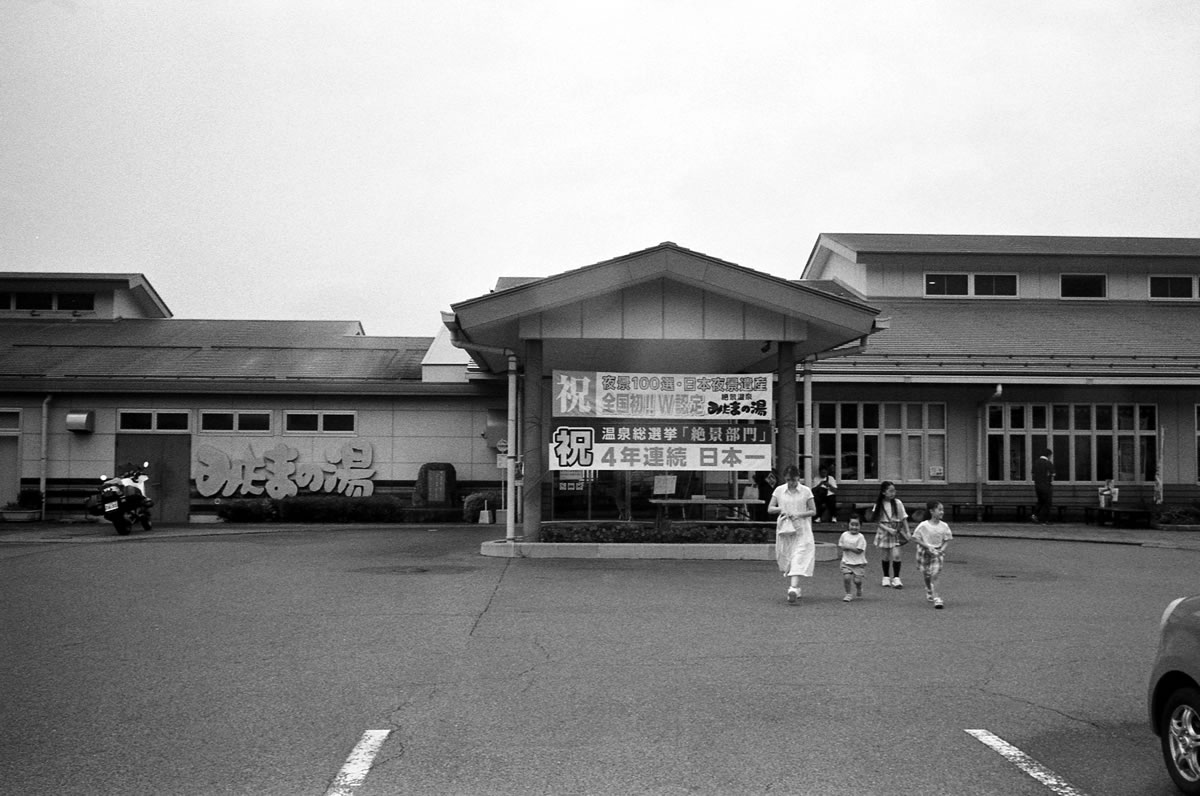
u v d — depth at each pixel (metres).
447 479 26.72
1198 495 28.23
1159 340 29.03
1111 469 28.27
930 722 7.07
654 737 6.67
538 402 17.69
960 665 8.88
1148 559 17.70
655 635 10.12
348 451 27.36
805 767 6.08
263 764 6.11
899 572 14.30
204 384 26.94
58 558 16.69
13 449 27.42
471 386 27.17
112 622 10.74
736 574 15.03
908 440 28.08
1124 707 7.51
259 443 27.41
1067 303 33.16
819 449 27.92
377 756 6.25
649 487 26.06
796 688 8.00
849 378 25.95
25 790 5.66
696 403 17.78
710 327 17.86
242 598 12.34
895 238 35.25
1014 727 6.97
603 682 8.15
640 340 18.14
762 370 25.48
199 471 27.14
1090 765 6.16
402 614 11.23
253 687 7.96
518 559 16.72
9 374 27.30
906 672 8.59
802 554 12.34
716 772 5.98
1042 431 28.31
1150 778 5.94
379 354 30.48
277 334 33.28
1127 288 33.28
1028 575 15.43
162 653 9.20
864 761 6.20
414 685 8.02
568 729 6.84
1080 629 10.70
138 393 27.22
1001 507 27.77
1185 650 5.66
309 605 11.82
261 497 27.20
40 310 33.56
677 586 13.65
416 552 17.78
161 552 17.72
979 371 26.22
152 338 31.72
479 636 9.98
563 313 17.64
